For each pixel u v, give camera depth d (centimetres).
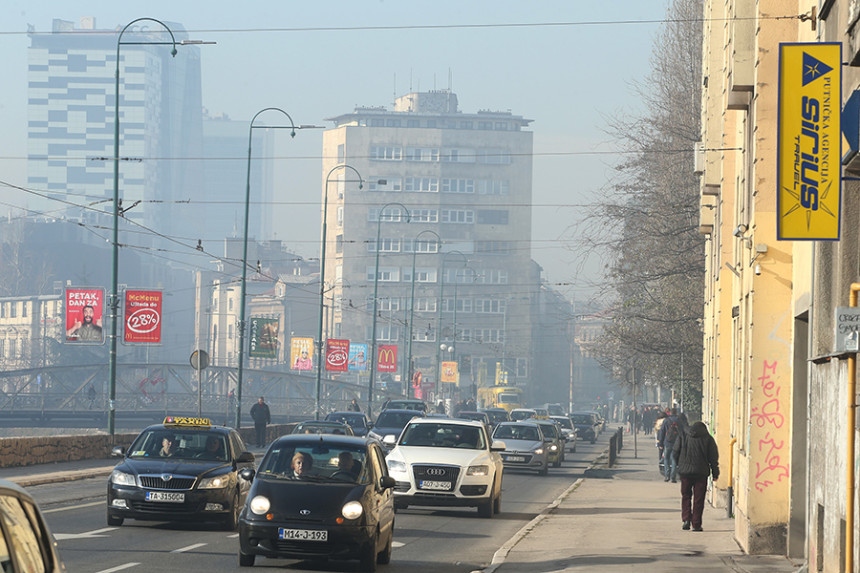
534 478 7806
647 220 9094
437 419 5128
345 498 3003
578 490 6325
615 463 9494
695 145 6669
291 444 3225
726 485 5403
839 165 2359
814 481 2744
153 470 3812
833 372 2475
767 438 3462
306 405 19325
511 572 3022
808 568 2820
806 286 2986
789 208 2370
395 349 17225
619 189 9300
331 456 3181
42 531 1180
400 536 4034
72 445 7288
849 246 2369
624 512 4950
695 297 9331
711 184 5681
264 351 12219
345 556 2994
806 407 3309
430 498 4712
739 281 4434
